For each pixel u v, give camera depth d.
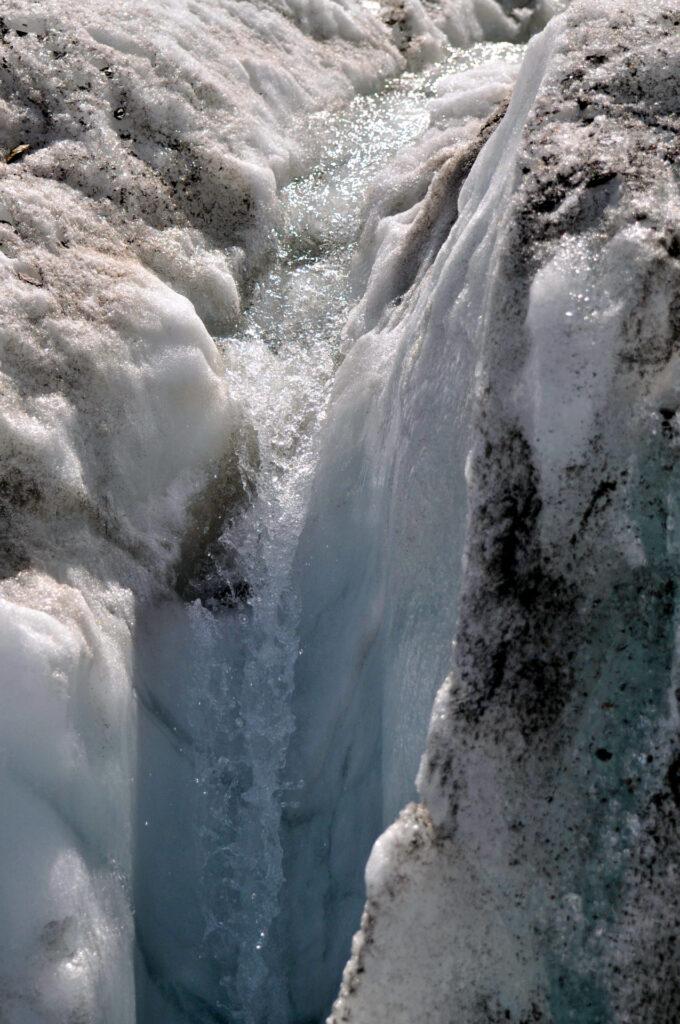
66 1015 1.32
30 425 1.78
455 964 1.10
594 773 1.14
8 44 2.43
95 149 2.35
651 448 1.19
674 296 1.21
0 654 1.47
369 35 3.24
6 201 2.11
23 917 1.35
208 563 1.98
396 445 1.67
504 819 1.14
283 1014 1.54
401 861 1.11
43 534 1.73
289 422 2.16
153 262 2.27
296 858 1.66
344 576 1.81
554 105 1.37
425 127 2.92
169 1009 1.50
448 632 1.36
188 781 1.70
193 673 1.82
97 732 1.55
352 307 2.36
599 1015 1.08
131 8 2.69
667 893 1.10
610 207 1.25
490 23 3.60
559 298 1.21
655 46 1.41
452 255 1.63
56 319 1.93
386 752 1.47
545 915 1.11
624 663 1.16
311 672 1.80
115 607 1.75
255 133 2.66
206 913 1.62
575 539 1.19
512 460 1.21
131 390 1.93
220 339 2.30
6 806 1.41
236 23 2.95
